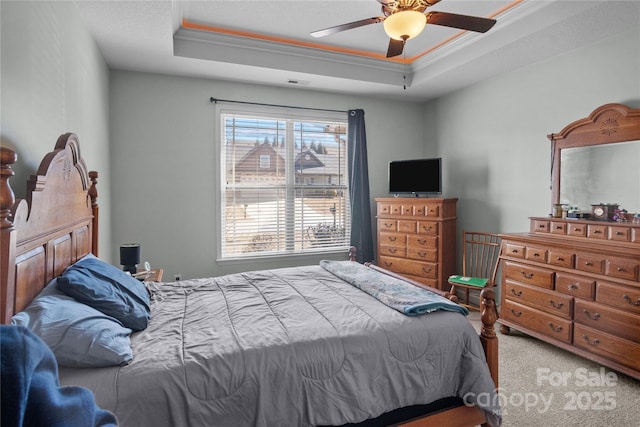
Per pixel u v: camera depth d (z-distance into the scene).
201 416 1.26
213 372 1.32
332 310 1.86
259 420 1.32
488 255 3.97
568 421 1.98
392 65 4.08
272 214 4.27
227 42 3.36
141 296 1.82
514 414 2.04
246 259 4.14
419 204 4.14
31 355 0.45
